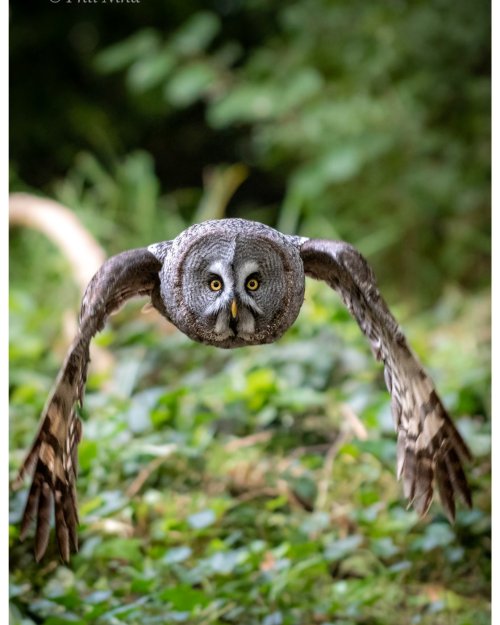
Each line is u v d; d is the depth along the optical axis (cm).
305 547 671
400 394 568
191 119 1800
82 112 1692
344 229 1484
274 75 1483
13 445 838
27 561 692
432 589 702
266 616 632
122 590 664
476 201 1473
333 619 645
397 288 1476
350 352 923
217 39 1767
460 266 1466
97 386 914
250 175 1788
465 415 862
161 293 561
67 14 1725
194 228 566
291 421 861
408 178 1476
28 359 998
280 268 557
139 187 1377
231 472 806
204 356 976
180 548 668
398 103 1487
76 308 1147
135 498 758
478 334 1142
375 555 714
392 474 790
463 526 730
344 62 1495
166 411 819
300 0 1595
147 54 1466
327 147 1466
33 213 1146
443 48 1477
